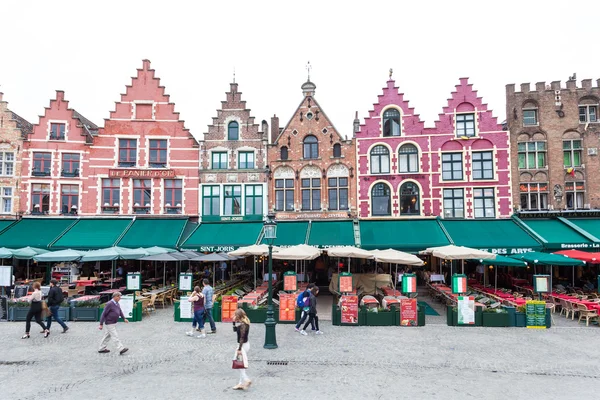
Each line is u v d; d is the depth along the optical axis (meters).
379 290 20.55
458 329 14.88
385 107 26.39
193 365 10.62
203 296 14.01
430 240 22.36
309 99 27.00
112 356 11.38
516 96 25.47
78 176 26.59
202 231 25.23
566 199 24.73
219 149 27.02
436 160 25.64
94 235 24.17
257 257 27.62
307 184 26.59
